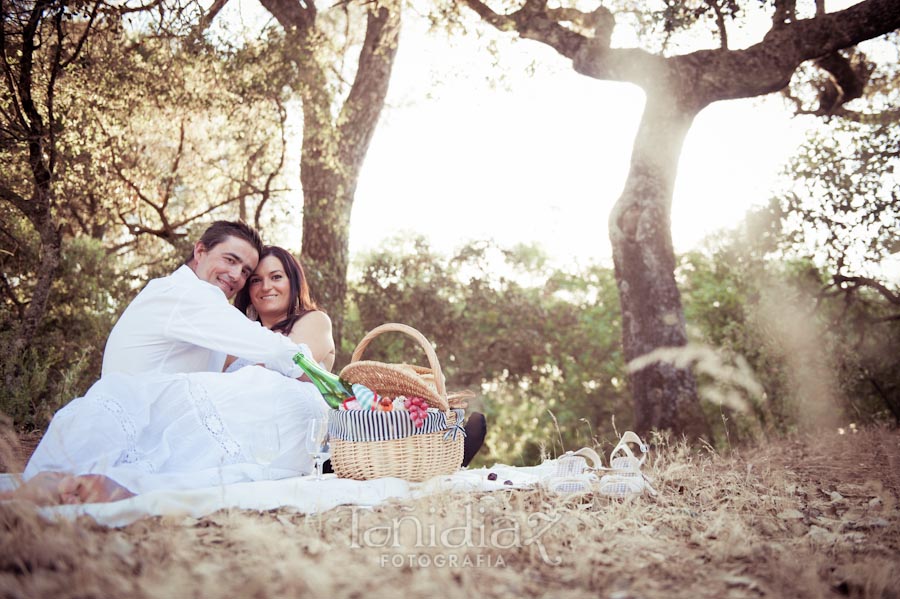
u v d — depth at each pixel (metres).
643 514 3.22
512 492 3.43
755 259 10.34
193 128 10.76
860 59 10.64
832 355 9.73
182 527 2.60
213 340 3.59
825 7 8.90
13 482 2.91
